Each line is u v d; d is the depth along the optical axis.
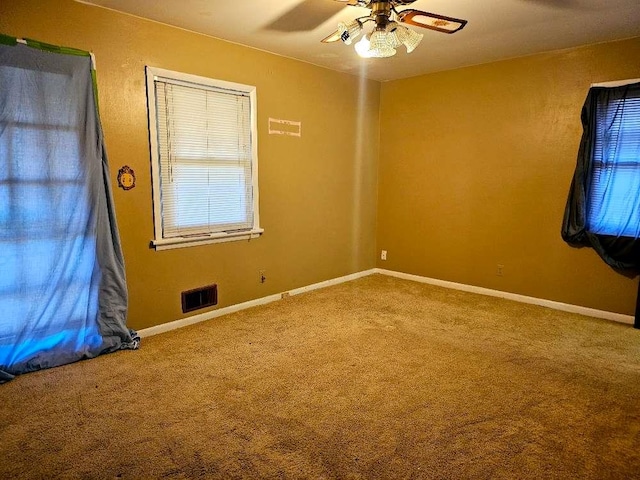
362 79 4.91
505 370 2.74
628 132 3.44
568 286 3.94
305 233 4.51
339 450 1.94
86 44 2.80
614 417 2.21
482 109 4.32
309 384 2.54
